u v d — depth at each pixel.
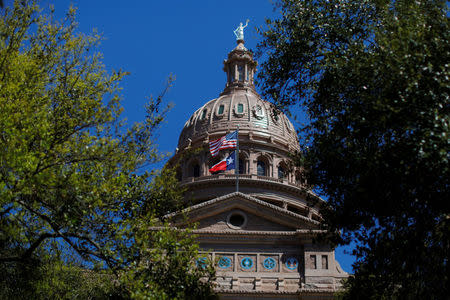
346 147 20.36
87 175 21.56
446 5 21.22
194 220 53.31
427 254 19.78
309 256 50.12
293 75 25.08
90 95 23.98
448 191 18.28
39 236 22.05
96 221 21.75
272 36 25.23
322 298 47.38
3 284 23.14
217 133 85.06
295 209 78.12
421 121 17.95
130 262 21.19
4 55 22.12
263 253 50.81
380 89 19.78
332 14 24.12
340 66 21.34
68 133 22.31
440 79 18.20
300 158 22.58
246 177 77.25
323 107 23.03
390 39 20.23
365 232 21.64
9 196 18.73
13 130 19.58
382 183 18.98
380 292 20.89
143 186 23.36
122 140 23.11
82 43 24.66
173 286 21.00
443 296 19.27
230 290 47.81
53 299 24.50
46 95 23.14
